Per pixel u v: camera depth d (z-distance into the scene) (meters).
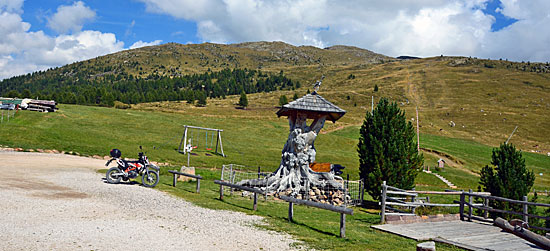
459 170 51.94
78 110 68.56
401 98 156.50
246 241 9.40
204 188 20.41
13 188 14.62
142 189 17.39
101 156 33.81
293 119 20.52
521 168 17.20
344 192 18.92
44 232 8.77
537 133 98.19
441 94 161.75
